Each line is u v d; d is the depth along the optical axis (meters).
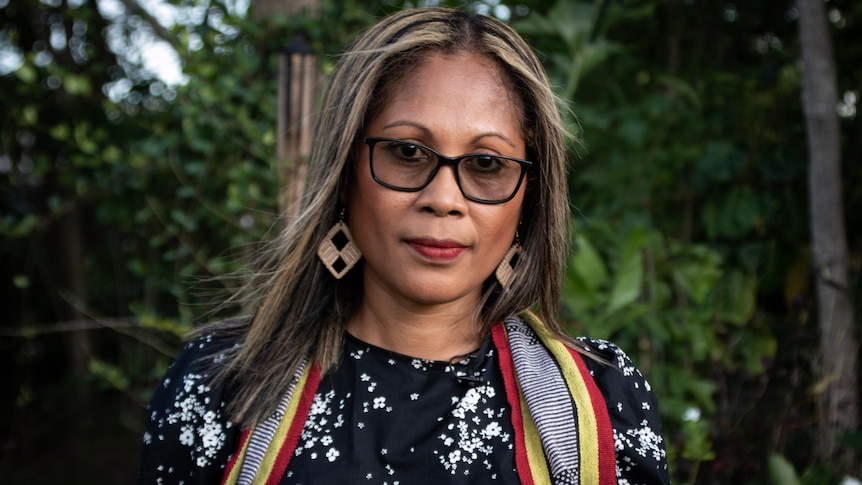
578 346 1.29
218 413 1.23
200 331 1.41
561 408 1.17
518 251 1.29
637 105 3.37
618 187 3.23
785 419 2.56
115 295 5.11
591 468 1.15
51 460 4.99
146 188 3.42
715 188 3.27
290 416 1.18
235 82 2.90
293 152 2.37
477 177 1.14
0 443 4.96
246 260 2.80
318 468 1.14
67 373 5.29
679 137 3.33
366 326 1.25
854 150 3.38
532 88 1.17
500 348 1.25
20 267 5.14
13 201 4.69
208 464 1.22
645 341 2.72
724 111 3.32
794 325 2.89
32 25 4.34
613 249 2.98
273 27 2.97
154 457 1.24
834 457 2.54
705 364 2.79
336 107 1.19
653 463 1.20
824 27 2.67
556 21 2.97
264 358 1.25
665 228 3.46
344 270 1.23
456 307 1.23
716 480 2.43
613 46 2.99
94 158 3.27
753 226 3.33
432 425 1.17
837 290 2.64
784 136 3.27
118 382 3.29
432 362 1.21
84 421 5.29
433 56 1.14
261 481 1.13
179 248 3.08
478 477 1.14
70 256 4.96
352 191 1.20
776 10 3.60
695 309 3.02
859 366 2.81
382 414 1.17
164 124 3.29
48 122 4.32
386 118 1.13
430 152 1.11
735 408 2.71
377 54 1.14
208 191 3.27
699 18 3.62
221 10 3.19
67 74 3.33
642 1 3.38
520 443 1.16
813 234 2.71
